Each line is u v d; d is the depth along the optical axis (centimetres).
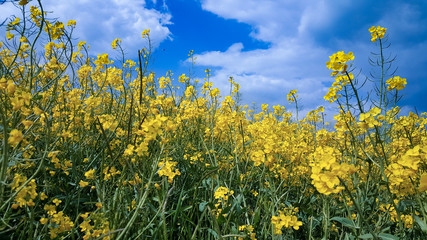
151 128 148
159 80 381
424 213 156
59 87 265
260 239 199
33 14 233
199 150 341
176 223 209
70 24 254
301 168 247
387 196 238
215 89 349
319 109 348
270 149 210
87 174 174
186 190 241
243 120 306
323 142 262
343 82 185
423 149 125
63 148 235
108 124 219
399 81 191
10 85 128
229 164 286
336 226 219
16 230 149
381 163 164
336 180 114
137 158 202
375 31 225
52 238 140
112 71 289
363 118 167
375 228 202
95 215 141
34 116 193
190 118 375
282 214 159
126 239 154
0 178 117
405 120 262
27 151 198
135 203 175
